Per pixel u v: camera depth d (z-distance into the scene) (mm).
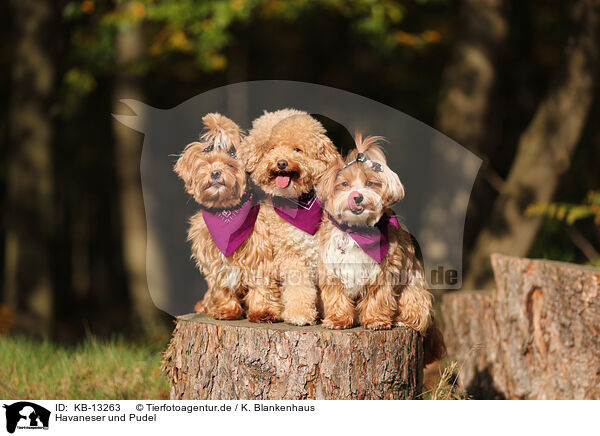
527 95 12578
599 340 5789
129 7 10133
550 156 9117
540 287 6203
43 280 11719
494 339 6707
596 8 8875
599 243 11078
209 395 4266
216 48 10133
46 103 11844
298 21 11516
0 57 14258
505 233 9086
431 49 11523
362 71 12086
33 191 11734
